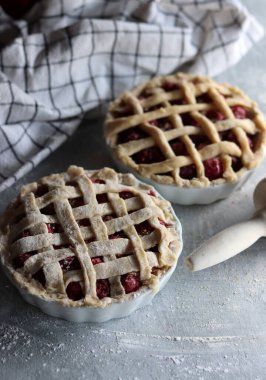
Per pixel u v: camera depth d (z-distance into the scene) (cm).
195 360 66
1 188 75
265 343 67
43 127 81
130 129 76
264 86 90
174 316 69
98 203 68
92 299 62
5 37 84
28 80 80
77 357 65
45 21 84
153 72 86
